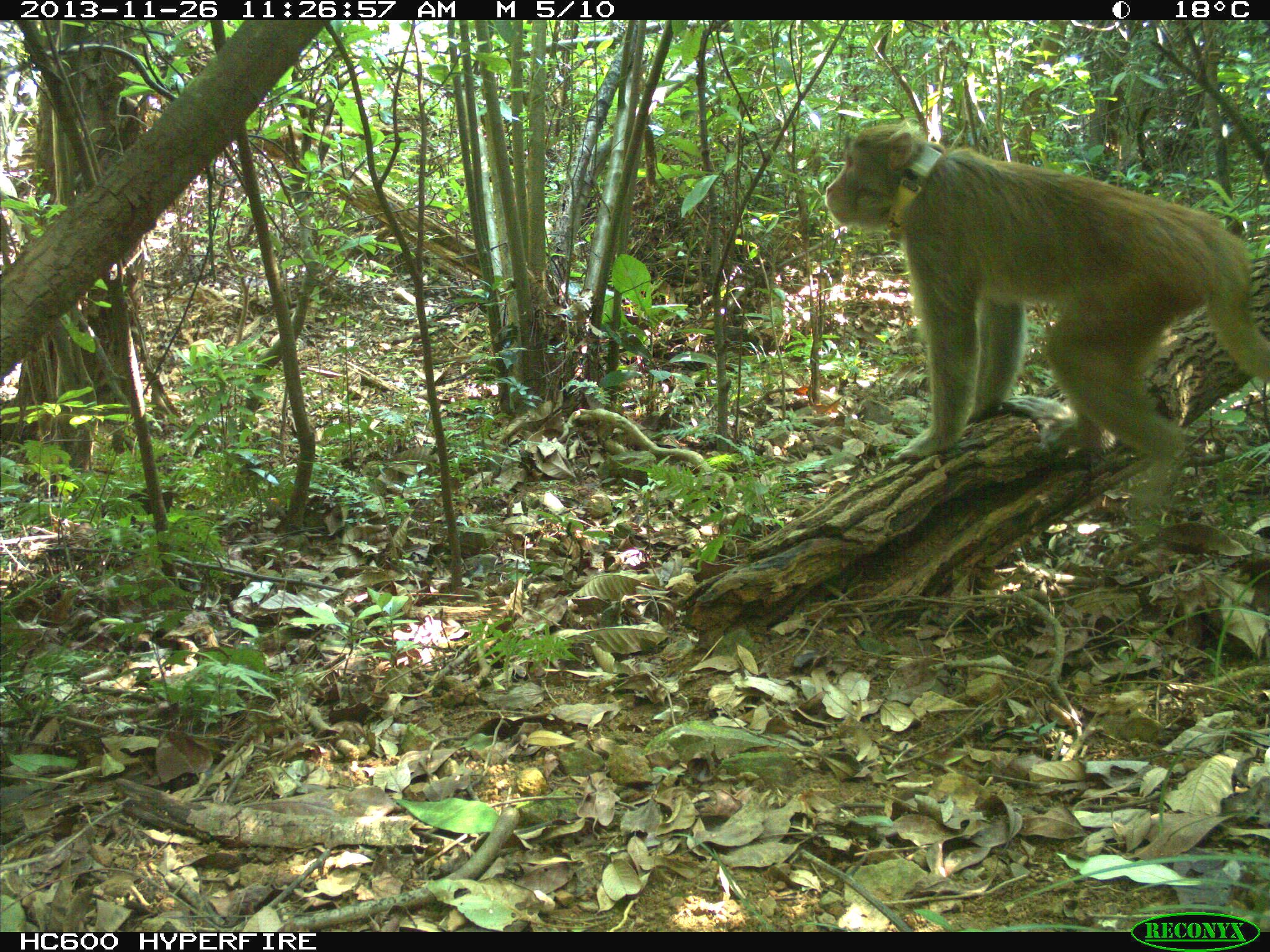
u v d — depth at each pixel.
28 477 2.69
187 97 1.84
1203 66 2.59
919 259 2.37
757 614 2.25
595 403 3.11
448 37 2.29
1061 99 3.66
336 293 3.80
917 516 2.27
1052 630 2.20
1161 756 1.98
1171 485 2.40
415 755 2.02
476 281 3.85
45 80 2.23
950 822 1.88
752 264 3.50
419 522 2.64
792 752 2.00
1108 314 2.24
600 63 3.57
